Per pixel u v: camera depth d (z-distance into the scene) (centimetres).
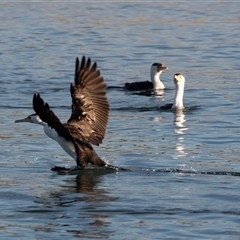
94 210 1284
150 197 1350
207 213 1262
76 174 1505
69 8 4503
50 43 3409
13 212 1280
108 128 1938
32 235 1173
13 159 1638
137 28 3812
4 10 4450
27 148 1731
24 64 2942
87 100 1443
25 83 2605
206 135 1850
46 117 1362
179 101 2198
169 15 4259
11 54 3148
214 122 2002
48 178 1485
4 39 3512
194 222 1221
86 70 1420
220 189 1395
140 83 2559
